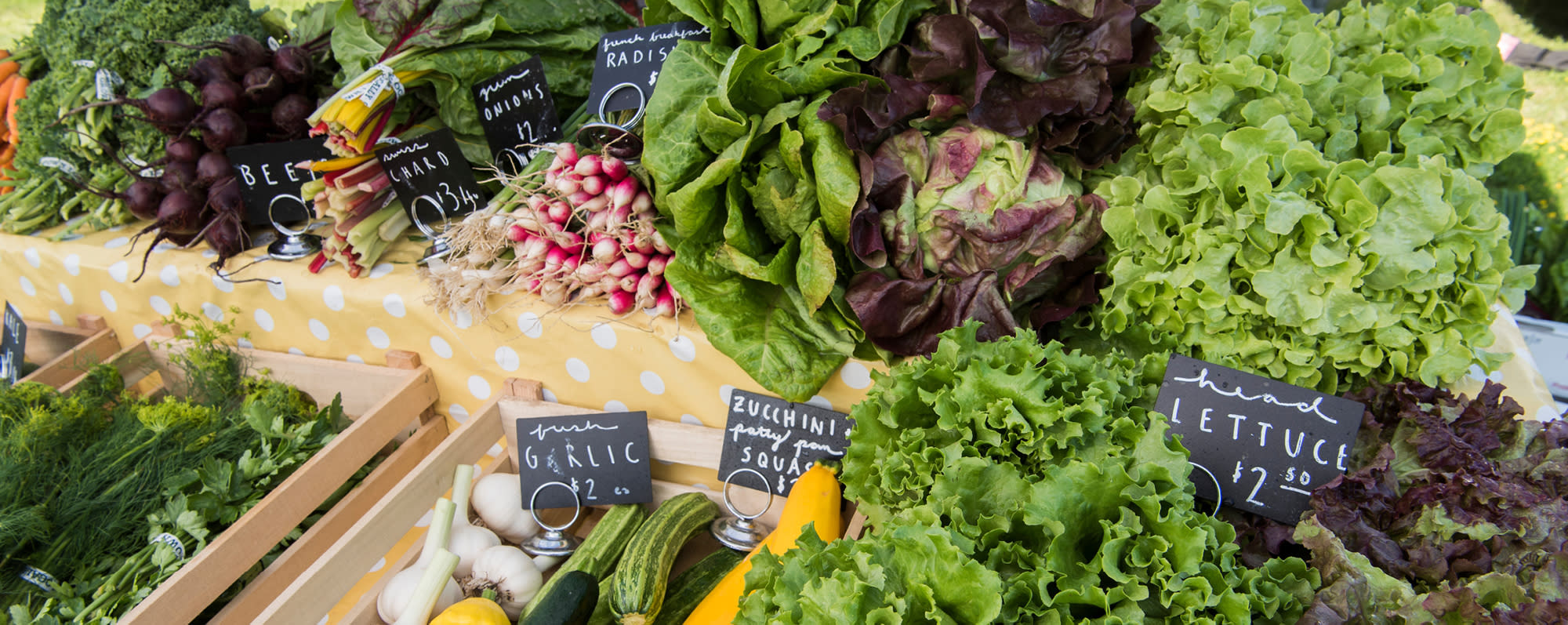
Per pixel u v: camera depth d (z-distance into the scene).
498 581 2.16
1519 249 4.66
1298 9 2.03
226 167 2.80
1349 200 1.73
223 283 2.75
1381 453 1.69
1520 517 1.56
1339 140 1.94
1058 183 1.99
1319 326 1.76
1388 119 1.96
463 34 2.64
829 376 2.16
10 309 2.82
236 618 2.10
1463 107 1.97
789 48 2.06
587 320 2.39
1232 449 1.73
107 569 2.14
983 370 1.70
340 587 2.12
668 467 2.62
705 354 2.33
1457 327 1.81
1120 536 1.41
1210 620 1.37
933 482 1.66
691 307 2.13
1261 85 1.89
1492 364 1.91
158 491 2.27
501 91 2.66
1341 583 1.47
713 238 2.20
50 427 2.33
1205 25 2.10
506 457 2.56
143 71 3.16
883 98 2.03
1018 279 1.97
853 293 2.03
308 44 3.09
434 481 2.37
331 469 2.33
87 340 2.97
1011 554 1.44
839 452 2.25
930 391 1.80
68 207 3.11
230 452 2.41
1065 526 1.45
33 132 3.21
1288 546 1.73
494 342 2.54
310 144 2.79
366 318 2.64
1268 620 1.48
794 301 2.15
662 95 2.12
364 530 2.16
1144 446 1.62
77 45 3.17
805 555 1.53
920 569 1.38
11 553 2.06
